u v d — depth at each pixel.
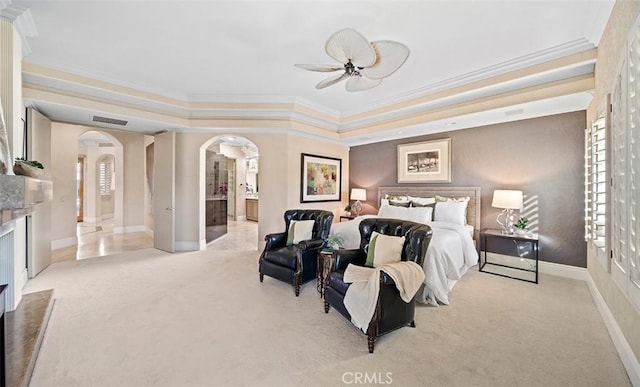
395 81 3.79
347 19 2.48
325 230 3.58
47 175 3.85
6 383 1.55
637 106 1.57
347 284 2.36
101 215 8.70
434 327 2.40
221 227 6.75
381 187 5.86
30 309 2.44
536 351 2.05
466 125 4.47
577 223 3.65
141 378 1.74
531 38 2.72
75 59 3.29
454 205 4.29
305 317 2.56
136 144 7.02
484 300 2.97
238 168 9.44
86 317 2.52
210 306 2.77
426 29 2.59
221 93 4.44
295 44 2.92
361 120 5.20
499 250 4.31
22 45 2.79
